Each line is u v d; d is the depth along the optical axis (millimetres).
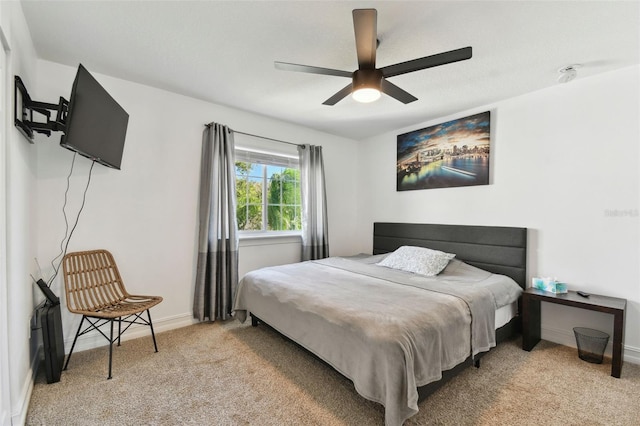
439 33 1879
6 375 1409
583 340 2291
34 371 1959
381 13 1692
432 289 2248
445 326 1760
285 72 2443
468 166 3223
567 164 2578
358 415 1632
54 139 2287
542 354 2385
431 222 3596
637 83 2250
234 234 3158
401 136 3934
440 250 3438
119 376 2006
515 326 2684
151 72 2463
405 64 1686
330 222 4289
